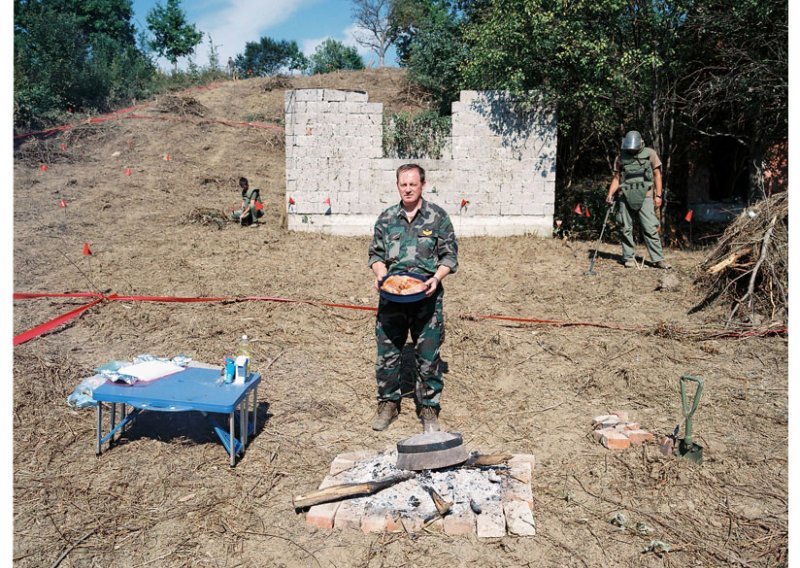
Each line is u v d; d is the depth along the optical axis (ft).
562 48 36.52
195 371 15.75
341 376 19.83
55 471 14.02
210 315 24.02
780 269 24.16
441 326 15.99
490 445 15.61
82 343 21.47
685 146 46.34
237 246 35.04
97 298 25.20
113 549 11.58
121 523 12.33
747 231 25.68
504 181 40.24
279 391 18.63
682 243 40.68
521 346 22.11
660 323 23.16
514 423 16.89
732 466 14.32
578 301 27.43
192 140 58.59
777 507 12.75
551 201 40.50
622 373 19.65
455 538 11.69
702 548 11.48
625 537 11.85
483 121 39.65
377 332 16.31
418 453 13.17
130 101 71.10
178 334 22.40
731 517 12.41
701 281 27.55
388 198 39.96
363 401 18.21
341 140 39.45
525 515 12.14
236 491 13.38
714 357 21.07
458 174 39.99
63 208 38.93
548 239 40.24
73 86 66.23
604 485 13.64
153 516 12.55
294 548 11.53
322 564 11.10
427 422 16.38
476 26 42.39
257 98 74.64
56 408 16.96
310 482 13.79
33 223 35.78
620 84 35.73
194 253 32.96
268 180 51.55
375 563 11.09
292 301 25.48
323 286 28.60
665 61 36.27
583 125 43.68
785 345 21.48
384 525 11.94
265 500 13.10
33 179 44.88
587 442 15.70
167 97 68.33
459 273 32.27
